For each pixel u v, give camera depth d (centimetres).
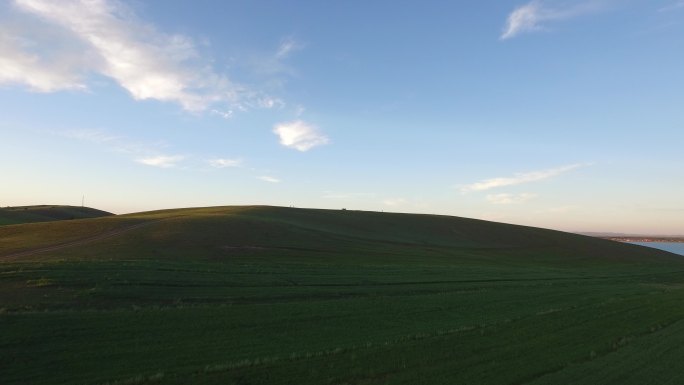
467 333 1741
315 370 1229
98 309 1958
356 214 9875
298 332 1684
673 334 1855
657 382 1220
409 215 10456
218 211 9025
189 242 4934
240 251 4719
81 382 1105
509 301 2667
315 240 6012
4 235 5459
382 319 1998
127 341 1444
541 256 7588
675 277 5738
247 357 1344
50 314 1688
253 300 2380
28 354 1283
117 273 2681
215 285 2659
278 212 9144
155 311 1870
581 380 1214
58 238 5141
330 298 2580
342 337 1639
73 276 2509
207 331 1619
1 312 1725
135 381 1112
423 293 2906
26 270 2589
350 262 4584
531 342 1622
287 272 3356
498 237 9050
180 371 1198
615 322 2078
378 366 1278
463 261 5700
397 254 5669
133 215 8425
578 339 1698
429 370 1255
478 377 1210
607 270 6162
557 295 3041
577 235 10312
